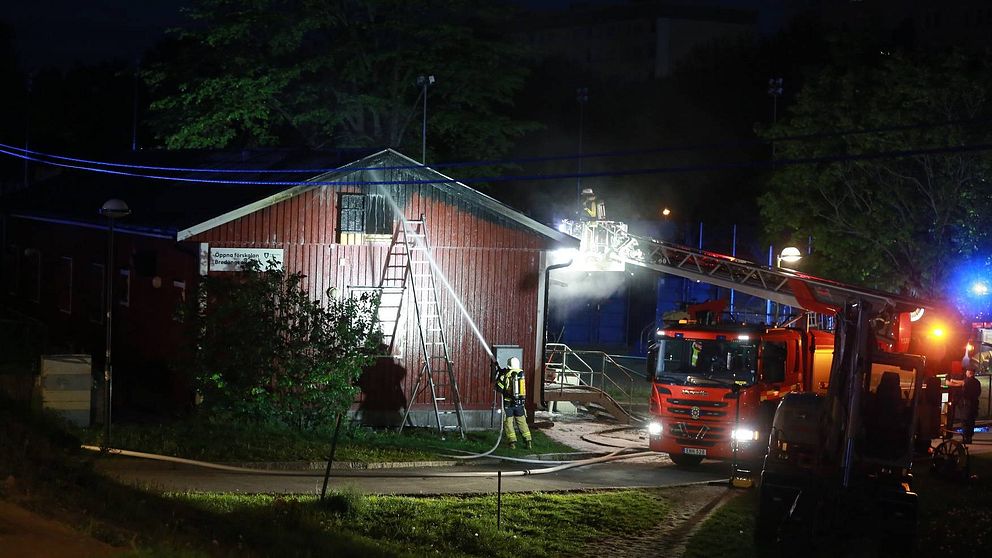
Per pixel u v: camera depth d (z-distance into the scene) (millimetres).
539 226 29500
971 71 33656
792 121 36969
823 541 16078
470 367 29125
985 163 32531
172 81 54156
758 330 24938
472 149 50750
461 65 48562
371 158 27562
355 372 25016
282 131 54938
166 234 26062
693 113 73688
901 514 16000
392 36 48500
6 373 21859
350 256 27703
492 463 24094
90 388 21391
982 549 16891
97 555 8844
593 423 33656
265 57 48188
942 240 34531
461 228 28891
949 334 26484
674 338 25250
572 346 54125
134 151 42719
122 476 16828
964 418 28531
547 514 17219
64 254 34031
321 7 47312
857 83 35969
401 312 28266
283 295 25219
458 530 15172
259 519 13836
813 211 36344
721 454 24281
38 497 10625
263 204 26516
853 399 16062
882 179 35406
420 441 25516
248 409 23734
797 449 16656
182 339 25531
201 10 48031
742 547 16000
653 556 15180
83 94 74125
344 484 18438
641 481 22344
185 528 11672
